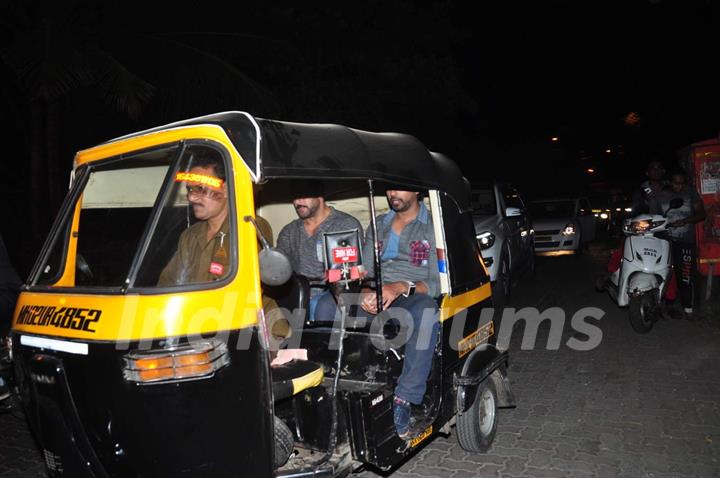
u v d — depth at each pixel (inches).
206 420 108.1
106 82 305.9
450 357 171.6
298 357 146.6
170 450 106.8
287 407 145.1
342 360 155.0
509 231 415.2
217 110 382.3
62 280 138.8
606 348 291.0
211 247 128.0
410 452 162.1
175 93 357.7
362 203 212.2
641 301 299.6
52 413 114.7
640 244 307.9
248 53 419.8
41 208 389.4
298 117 476.1
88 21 356.2
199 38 392.8
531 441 195.2
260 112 366.9
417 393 153.6
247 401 112.7
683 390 230.2
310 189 178.1
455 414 182.7
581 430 200.8
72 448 112.9
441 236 172.2
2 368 167.2
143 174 154.5
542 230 613.6
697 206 311.1
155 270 119.2
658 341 295.6
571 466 176.4
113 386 106.8
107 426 108.1
